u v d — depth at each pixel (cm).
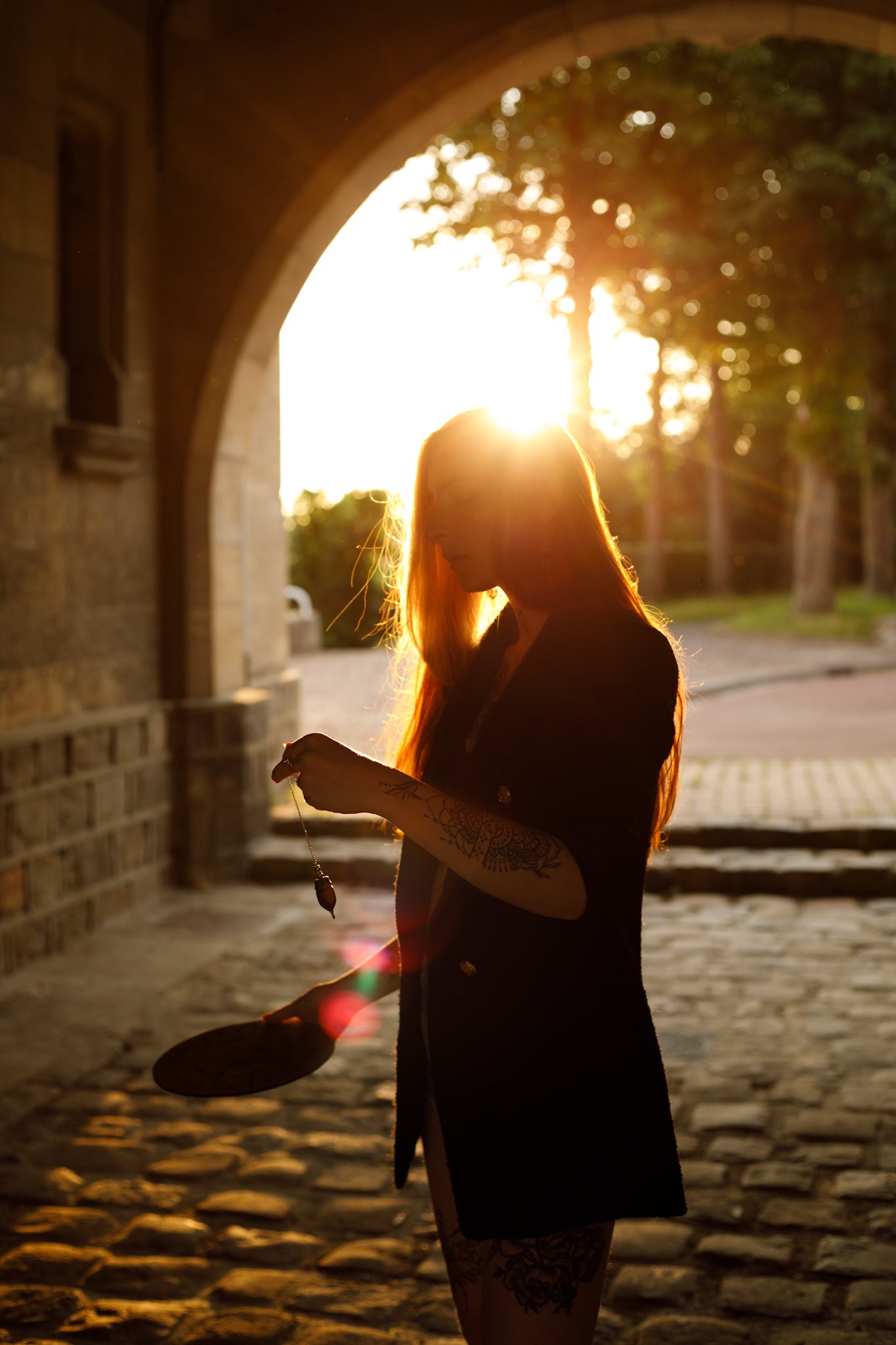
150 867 723
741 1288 314
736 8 681
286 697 916
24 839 596
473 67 699
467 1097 170
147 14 702
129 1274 322
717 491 3653
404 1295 311
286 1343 290
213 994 561
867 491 3070
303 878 764
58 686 633
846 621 2411
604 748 160
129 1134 412
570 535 175
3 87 577
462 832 158
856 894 722
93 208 677
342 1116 426
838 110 1970
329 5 702
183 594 743
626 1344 291
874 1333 293
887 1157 388
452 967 174
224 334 722
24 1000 551
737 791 922
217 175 714
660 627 176
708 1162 386
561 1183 165
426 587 207
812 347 2106
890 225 1912
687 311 2094
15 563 593
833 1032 501
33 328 607
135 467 690
